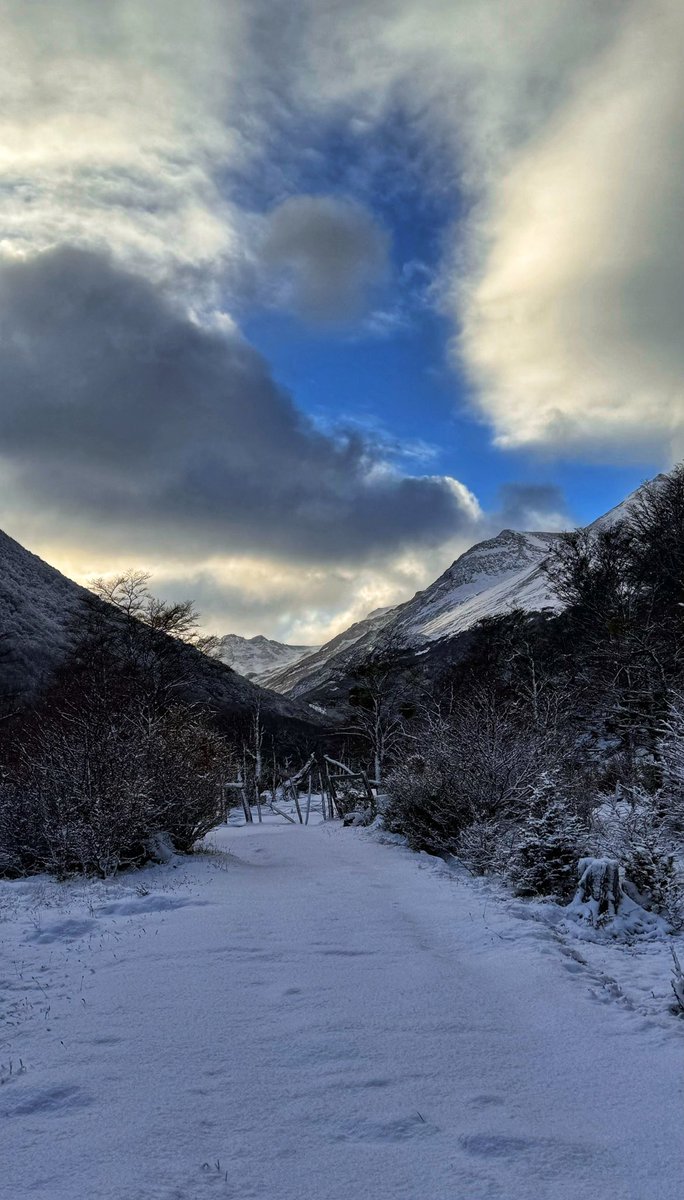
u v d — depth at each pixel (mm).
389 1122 3508
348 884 10289
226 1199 2908
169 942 7086
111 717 14352
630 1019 5004
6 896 10016
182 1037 4633
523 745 14047
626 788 15828
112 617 34688
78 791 11547
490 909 8469
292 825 23625
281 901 9031
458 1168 3121
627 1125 3523
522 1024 4863
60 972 6312
